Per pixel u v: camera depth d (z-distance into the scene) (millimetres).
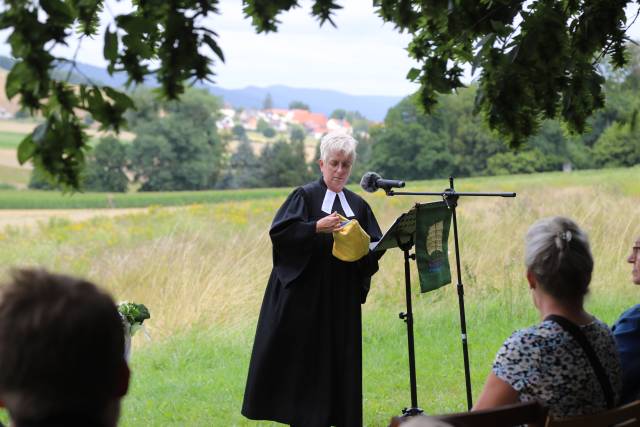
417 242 4590
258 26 2432
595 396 2527
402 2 3059
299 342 4902
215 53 2314
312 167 96438
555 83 3592
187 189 70625
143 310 5004
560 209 12461
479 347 7512
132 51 2275
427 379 6578
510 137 3689
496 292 9055
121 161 65688
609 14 3523
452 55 3725
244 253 10023
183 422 5695
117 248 13258
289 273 4879
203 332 8172
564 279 2537
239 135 95000
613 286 9453
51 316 1335
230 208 21031
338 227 4793
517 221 11977
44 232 19250
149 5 2355
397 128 76625
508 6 3438
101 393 1375
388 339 7914
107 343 1376
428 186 38031
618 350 2752
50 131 2191
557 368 2496
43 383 1332
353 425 4871
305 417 4859
